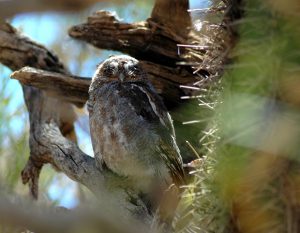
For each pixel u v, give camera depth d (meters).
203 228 6.27
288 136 4.85
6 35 10.76
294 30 4.87
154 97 9.04
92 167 8.72
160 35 10.04
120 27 10.05
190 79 9.84
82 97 10.03
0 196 3.38
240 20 5.27
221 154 5.67
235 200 5.53
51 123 9.81
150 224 7.98
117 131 8.58
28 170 9.02
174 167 8.59
